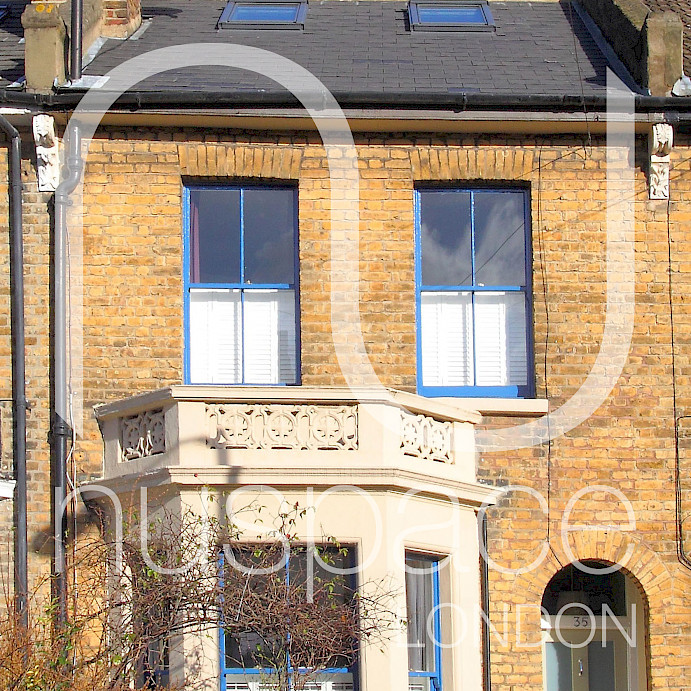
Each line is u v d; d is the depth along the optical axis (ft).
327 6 62.59
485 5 61.93
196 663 42.73
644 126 50.29
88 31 54.54
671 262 50.34
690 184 50.78
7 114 48.49
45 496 47.24
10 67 52.65
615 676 52.80
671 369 49.65
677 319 49.96
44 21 49.42
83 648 43.60
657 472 48.91
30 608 44.29
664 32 50.83
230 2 62.08
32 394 48.01
